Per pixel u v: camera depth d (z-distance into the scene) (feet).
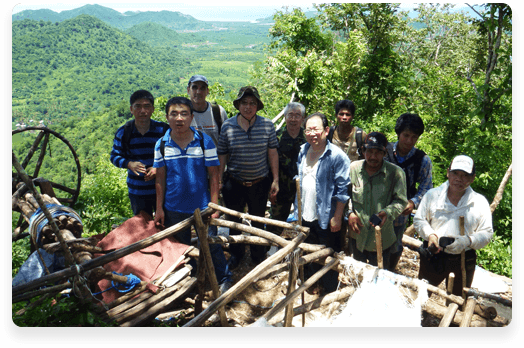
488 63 22.20
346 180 11.37
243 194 14.05
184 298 11.28
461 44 94.53
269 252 14.93
